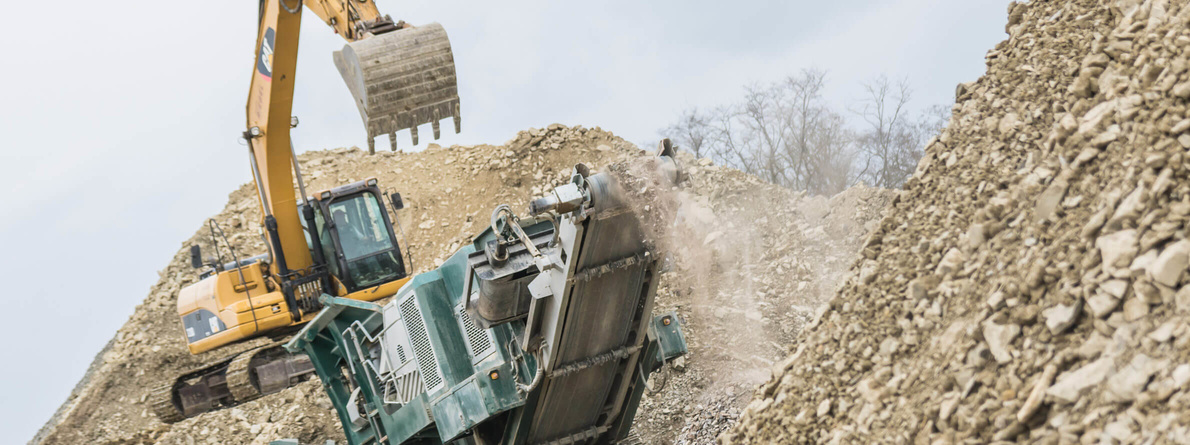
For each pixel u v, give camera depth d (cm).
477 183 1939
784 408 612
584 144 1964
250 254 2117
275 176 1080
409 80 691
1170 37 546
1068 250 492
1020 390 452
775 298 1202
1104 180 516
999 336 486
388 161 2266
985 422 453
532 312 631
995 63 767
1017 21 812
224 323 1109
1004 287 508
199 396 1148
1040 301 482
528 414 704
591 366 669
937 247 608
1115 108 550
